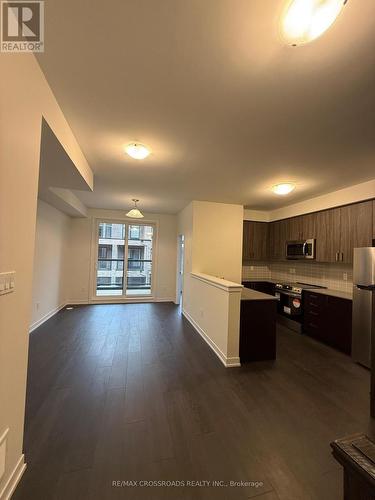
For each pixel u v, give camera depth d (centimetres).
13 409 133
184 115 196
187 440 174
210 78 154
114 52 135
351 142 235
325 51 131
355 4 106
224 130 218
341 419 201
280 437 179
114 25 119
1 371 120
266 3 106
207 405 215
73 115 198
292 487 140
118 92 170
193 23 117
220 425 190
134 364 292
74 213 562
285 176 333
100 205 582
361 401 227
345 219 385
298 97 171
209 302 367
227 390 240
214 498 133
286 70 145
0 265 116
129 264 664
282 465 154
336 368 295
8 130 118
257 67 144
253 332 313
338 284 428
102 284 647
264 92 166
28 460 153
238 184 375
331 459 160
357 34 120
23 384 143
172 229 677
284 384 255
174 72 149
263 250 576
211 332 354
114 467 150
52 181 296
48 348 334
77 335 388
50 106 168
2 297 119
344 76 149
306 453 164
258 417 201
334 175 325
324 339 378
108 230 650
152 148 255
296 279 533
